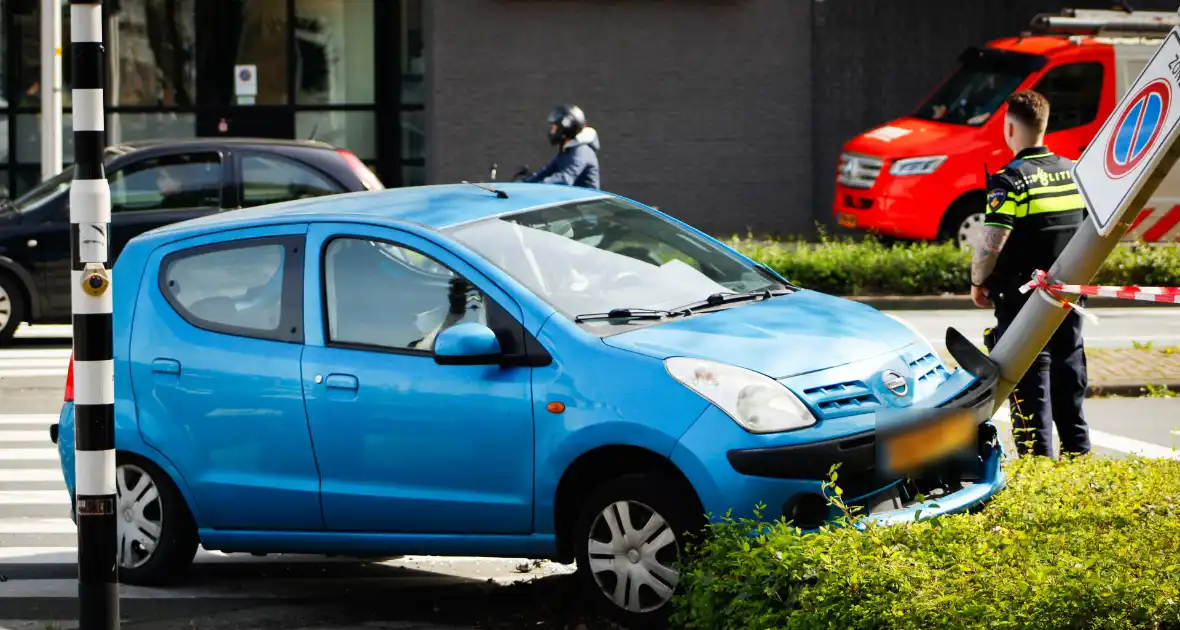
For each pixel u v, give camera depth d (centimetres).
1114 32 3756
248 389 1362
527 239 1355
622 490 1221
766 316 1321
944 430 1232
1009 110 1588
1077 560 1102
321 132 5078
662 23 4759
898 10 4878
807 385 1208
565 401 1230
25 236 2886
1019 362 1323
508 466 1258
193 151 2827
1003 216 1559
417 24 5062
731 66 4803
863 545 1141
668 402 1195
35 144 4981
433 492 1292
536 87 4731
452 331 1258
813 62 4859
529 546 1270
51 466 2006
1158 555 1116
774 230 4856
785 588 1112
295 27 5034
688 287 1374
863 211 3725
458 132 4716
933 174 3628
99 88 1126
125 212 2791
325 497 1334
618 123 4775
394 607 1380
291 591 1442
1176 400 2264
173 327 1415
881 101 4894
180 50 5000
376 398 1305
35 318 2905
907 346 1323
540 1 4706
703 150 4812
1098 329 2934
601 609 1237
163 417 1402
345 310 1346
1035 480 1352
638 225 1448
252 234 1411
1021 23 4906
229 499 1377
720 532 1160
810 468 1177
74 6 1121
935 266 3394
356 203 1441
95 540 1138
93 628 1139
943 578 1078
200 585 1466
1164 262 3312
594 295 1315
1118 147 1171
